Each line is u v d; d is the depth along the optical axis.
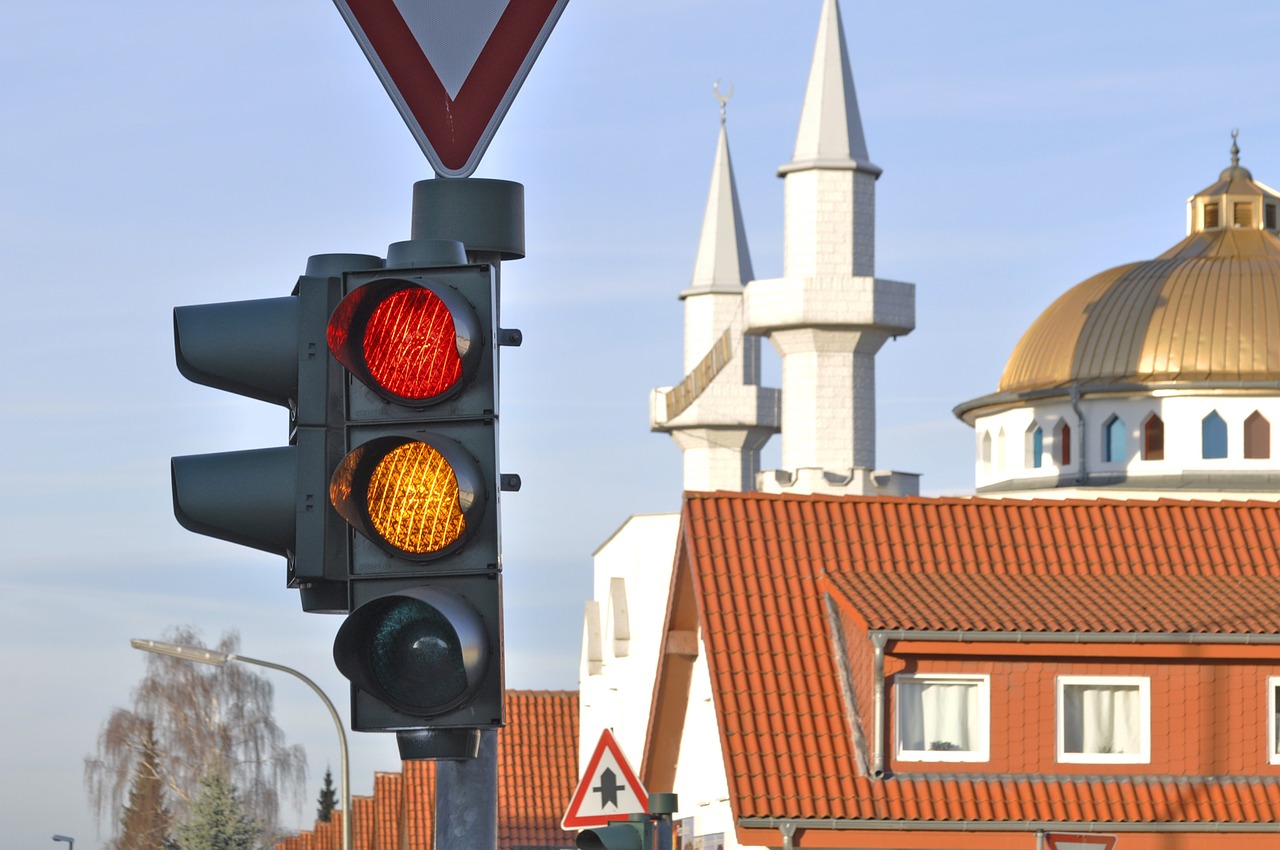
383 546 7.04
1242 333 68.38
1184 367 68.06
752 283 103.94
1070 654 34.44
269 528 7.30
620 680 59.59
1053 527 40.78
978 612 35.06
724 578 38.53
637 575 58.91
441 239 7.28
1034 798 34.19
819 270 102.88
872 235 104.50
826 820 33.94
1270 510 41.66
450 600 6.91
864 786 34.44
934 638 34.03
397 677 7.05
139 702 114.44
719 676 36.41
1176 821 33.91
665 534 58.25
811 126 104.88
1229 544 40.62
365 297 7.05
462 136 7.45
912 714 34.66
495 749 7.33
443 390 7.05
